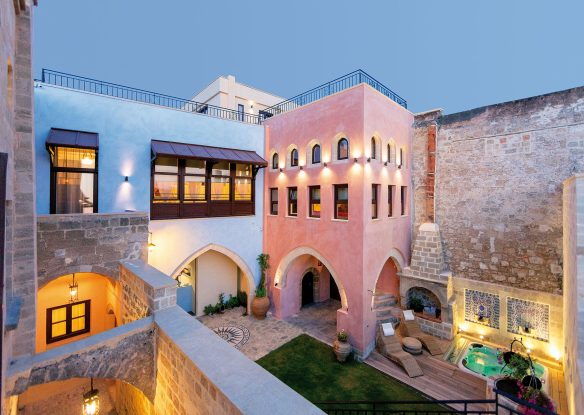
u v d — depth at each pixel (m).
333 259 11.70
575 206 5.81
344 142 11.56
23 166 5.53
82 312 10.55
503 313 11.22
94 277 10.76
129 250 8.78
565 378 8.34
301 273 14.84
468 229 12.09
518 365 8.48
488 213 11.59
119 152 10.64
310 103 12.66
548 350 10.21
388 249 12.16
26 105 5.61
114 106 10.58
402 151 13.27
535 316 10.55
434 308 12.53
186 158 11.34
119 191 10.61
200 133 12.72
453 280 12.45
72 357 4.99
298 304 14.77
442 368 9.81
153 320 5.81
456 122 12.46
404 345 10.86
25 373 4.57
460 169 12.33
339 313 11.32
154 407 5.74
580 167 9.64
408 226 13.67
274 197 14.84
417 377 9.52
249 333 12.41
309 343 11.61
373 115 11.13
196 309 14.12
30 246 5.61
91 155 10.14
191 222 12.23
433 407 8.24
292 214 13.89
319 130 12.25
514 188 10.97
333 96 11.70
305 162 12.89
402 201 13.59
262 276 14.51
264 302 13.70
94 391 6.27
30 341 5.51
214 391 3.75
